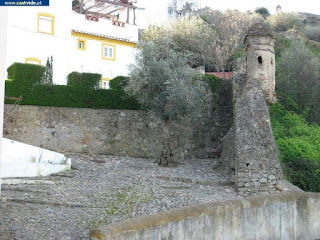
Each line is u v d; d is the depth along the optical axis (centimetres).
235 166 1628
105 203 1305
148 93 2042
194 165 1975
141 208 1260
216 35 3675
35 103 2166
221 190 1557
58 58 2973
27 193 1350
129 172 1783
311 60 2878
